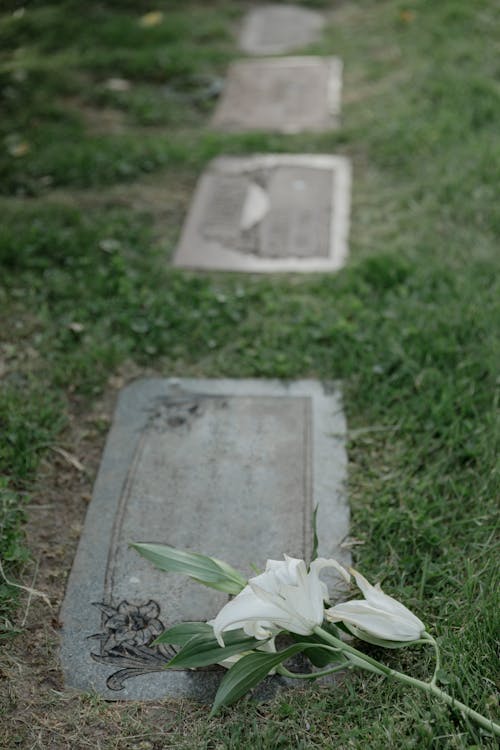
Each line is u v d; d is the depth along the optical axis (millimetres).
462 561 1429
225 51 2953
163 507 1516
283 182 2281
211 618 1372
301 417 1664
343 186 2258
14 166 2350
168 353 1814
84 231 2109
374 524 1480
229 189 2268
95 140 2465
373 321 1835
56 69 2834
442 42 2838
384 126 2459
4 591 1399
